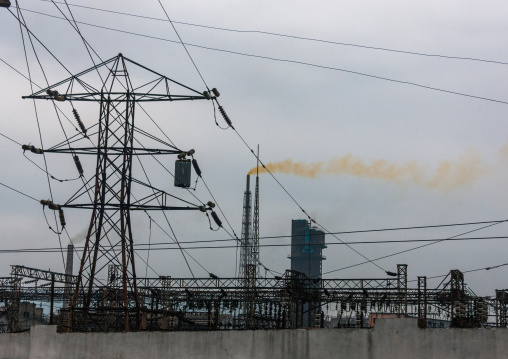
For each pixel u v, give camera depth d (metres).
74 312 37.72
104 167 39.22
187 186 39.69
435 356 26.47
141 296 54.94
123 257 38.34
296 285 55.38
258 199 137.00
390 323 27.38
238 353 29.59
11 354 34.56
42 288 68.94
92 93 39.38
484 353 25.80
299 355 28.56
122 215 38.78
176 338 30.81
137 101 39.53
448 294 54.50
